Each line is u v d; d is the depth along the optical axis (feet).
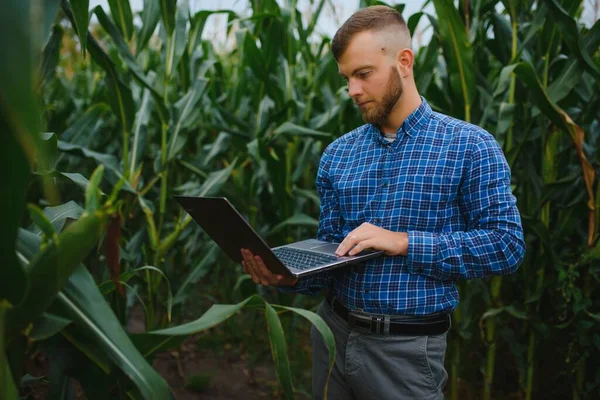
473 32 7.86
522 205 8.60
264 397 9.95
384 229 4.84
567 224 8.46
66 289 2.91
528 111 8.11
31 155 1.64
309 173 12.11
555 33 7.94
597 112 7.94
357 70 4.81
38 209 2.40
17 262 2.28
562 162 8.55
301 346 11.96
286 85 10.82
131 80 10.41
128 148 8.17
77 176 4.56
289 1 11.23
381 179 5.16
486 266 4.73
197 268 9.48
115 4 7.77
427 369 4.97
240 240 4.43
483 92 8.30
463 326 8.32
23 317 2.60
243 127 11.00
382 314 5.00
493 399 9.78
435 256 4.73
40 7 1.63
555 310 8.93
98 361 3.32
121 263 10.38
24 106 1.57
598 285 8.55
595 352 8.46
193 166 11.19
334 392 5.54
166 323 9.55
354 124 10.09
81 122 9.95
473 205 4.90
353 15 4.95
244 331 12.33
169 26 8.40
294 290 5.59
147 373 2.88
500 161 4.85
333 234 5.74
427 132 5.02
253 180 10.79
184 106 8.89
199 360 11.36
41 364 8.75
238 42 10.55
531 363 8.73
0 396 2.38
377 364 5.07
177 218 11.32
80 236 2.51
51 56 6.12
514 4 7.79
